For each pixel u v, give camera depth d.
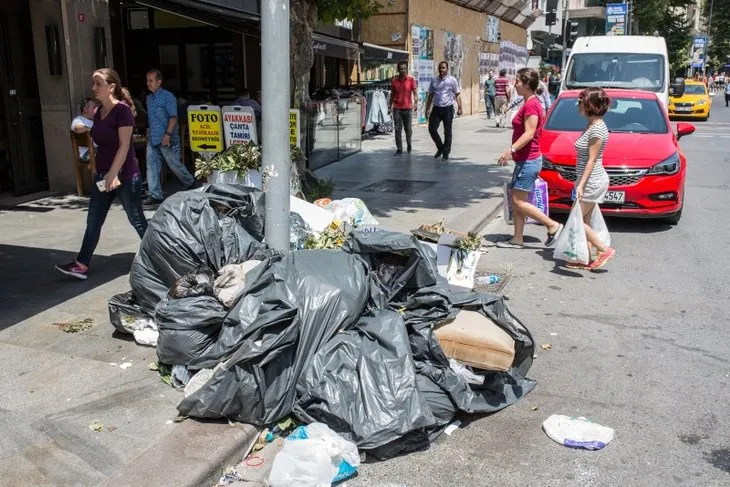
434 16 23.91
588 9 41.28
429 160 14.24
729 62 85.62
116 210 8.92
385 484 3.46
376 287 4.29
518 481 3.49
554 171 8.67
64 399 4.01
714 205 10.46
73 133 9.52
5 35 9.34
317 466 3.33
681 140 19.75
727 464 3.63
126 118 5.78
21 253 6.93
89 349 4.68
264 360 3.64
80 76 9.73
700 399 4.33
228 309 4.11
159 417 3.82
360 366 3.74
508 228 8.85
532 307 5.96
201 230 4.58
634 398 4.34
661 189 8.40
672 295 6.27
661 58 13.30
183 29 15.05
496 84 23.44
